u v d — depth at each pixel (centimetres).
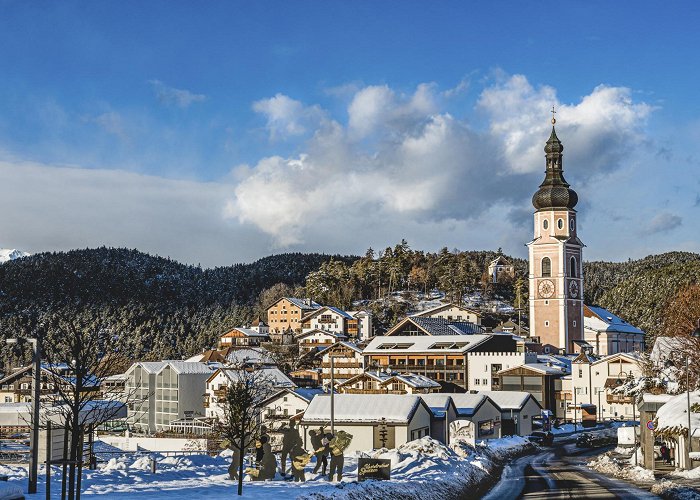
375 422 8456
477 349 15575
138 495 3834
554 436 12388
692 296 10619
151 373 13650
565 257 19325
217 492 4012
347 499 4059
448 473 6000
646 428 7088
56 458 4859
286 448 5025
